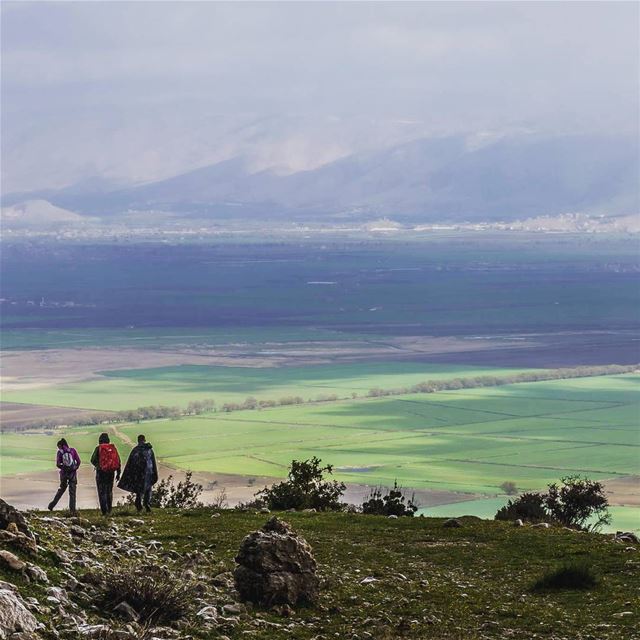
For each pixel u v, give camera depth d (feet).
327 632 65.00
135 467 107.45
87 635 54.85
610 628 68.49
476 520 110.01
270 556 69.77
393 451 584.81
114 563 72.18
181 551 83.35
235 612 65.87
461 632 66.74
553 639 66.13
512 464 544.21
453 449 594.65
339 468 524.93
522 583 80.64
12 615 52.06
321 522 105.91
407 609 71.82
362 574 81.51
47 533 75.87
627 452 581.53
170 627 60.90
